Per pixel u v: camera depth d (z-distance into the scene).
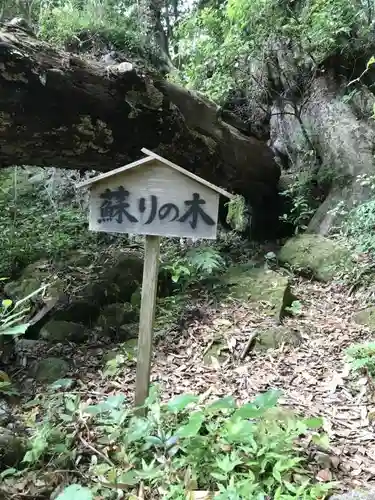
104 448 2.76
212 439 2.67
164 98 4.71
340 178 6.85
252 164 6.50
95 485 2.52
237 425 2.54
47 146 4.17
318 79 7.32
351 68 7.13
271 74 7.57
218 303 4.95
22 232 6.26
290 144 7.69
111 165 4.79
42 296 4.79
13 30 3.88
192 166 5.47
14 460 2.74
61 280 5.07
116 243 6.59
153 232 2.86
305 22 6.70
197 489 2.44
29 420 3.10
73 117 4.09
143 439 2.76
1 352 4.21
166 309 4.85
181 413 2.99
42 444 2.69
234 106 7.82
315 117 7.34
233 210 7.55
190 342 4.29
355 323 4.66
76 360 4.13
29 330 4.50
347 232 6.24
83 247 6.24
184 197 2.82
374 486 2.53
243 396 3.47
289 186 7.04
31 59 3.72
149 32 9.07
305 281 5.74
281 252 6.21
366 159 6.71
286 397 3.43
